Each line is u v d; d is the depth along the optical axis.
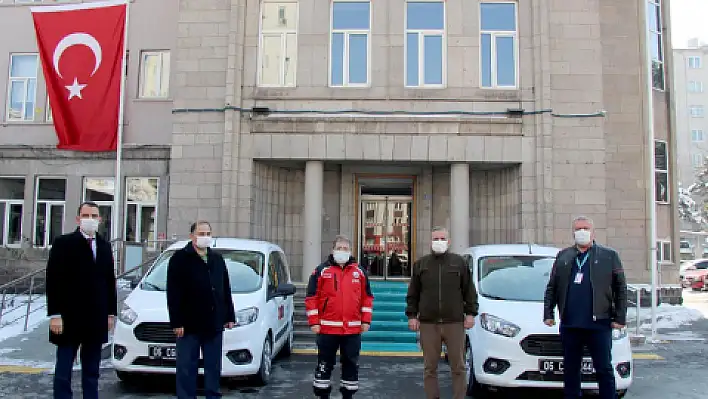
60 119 15.52
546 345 7.20
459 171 14.40
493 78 14.76
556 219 14.16
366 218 16.36
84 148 15.51
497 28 14.90
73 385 8.11
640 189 16.23
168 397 7.42
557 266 6.62
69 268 5.99
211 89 14.76
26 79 17.98
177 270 6.30
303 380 8.55
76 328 5.97
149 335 7.57
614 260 6.39
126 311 7.82
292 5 15.13
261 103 14.66
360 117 14.41
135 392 7.66
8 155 17.12
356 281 6.72
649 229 16.05
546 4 14.60
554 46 14.65
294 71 14.93
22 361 9.83
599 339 6.31
